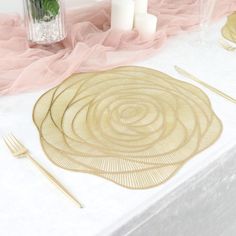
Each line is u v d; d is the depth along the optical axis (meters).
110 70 0.82
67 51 0.86
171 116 0.68
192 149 0.61
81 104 0.70
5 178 0.54
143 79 0.79
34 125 0.65
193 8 1.10
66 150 0.59
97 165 0.56
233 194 0.75
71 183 0.53
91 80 0.78
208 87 0.78
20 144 0.60
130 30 0.94
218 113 0.70
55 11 0.82
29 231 0.46
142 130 0.64
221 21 1.10
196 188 0.60
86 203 0.50
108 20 1.02
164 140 0.62
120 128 0.64
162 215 0.56
